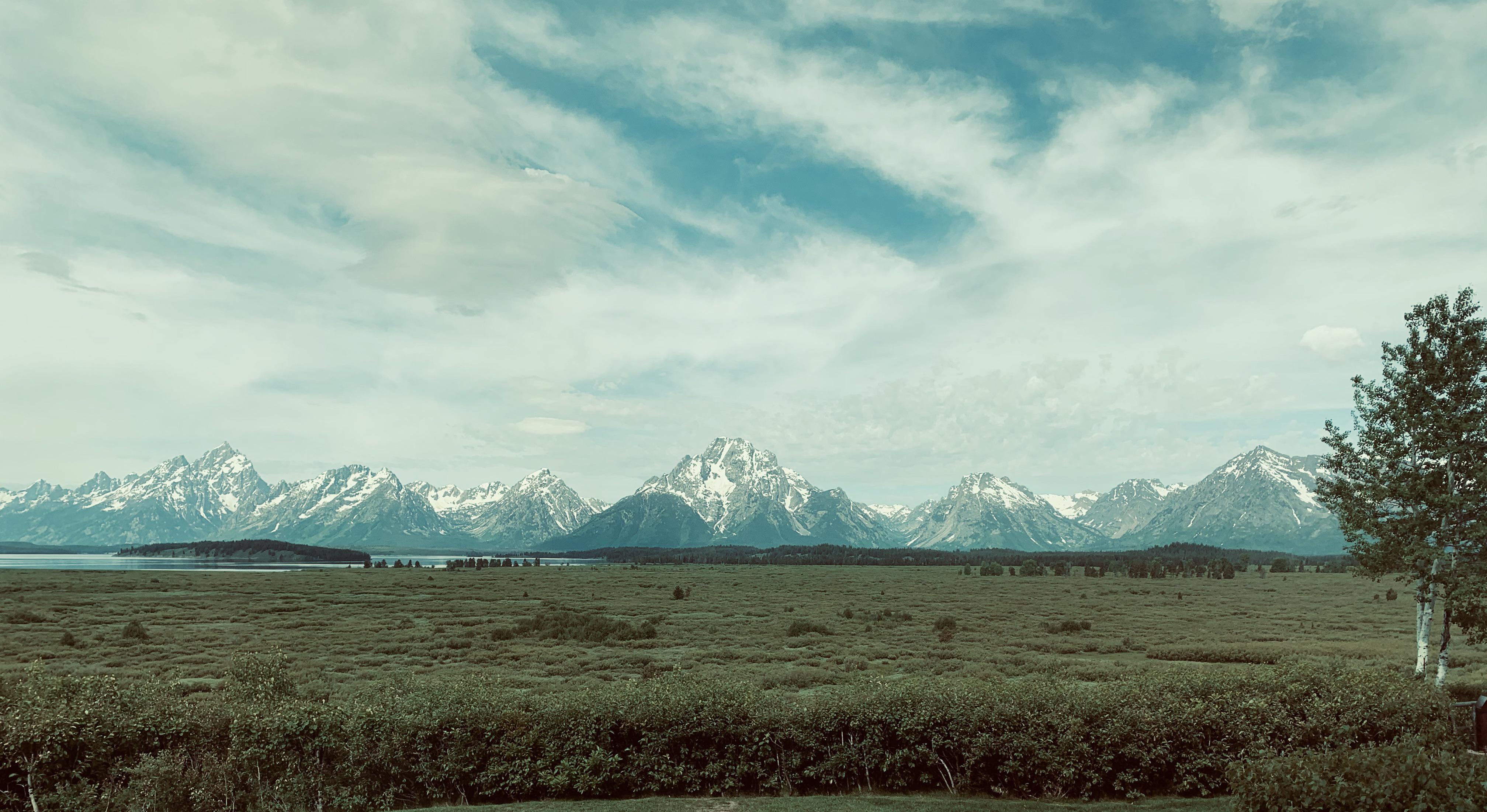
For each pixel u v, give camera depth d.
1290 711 17.11
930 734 16.89
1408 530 24.25
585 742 16.61
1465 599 22.91
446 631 69.19
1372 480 25.34
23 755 14.32
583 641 63.06
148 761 15.02
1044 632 68.56
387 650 55.12
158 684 17.67
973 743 16.67
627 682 19.25
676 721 16.98
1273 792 10.63
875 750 16.86
